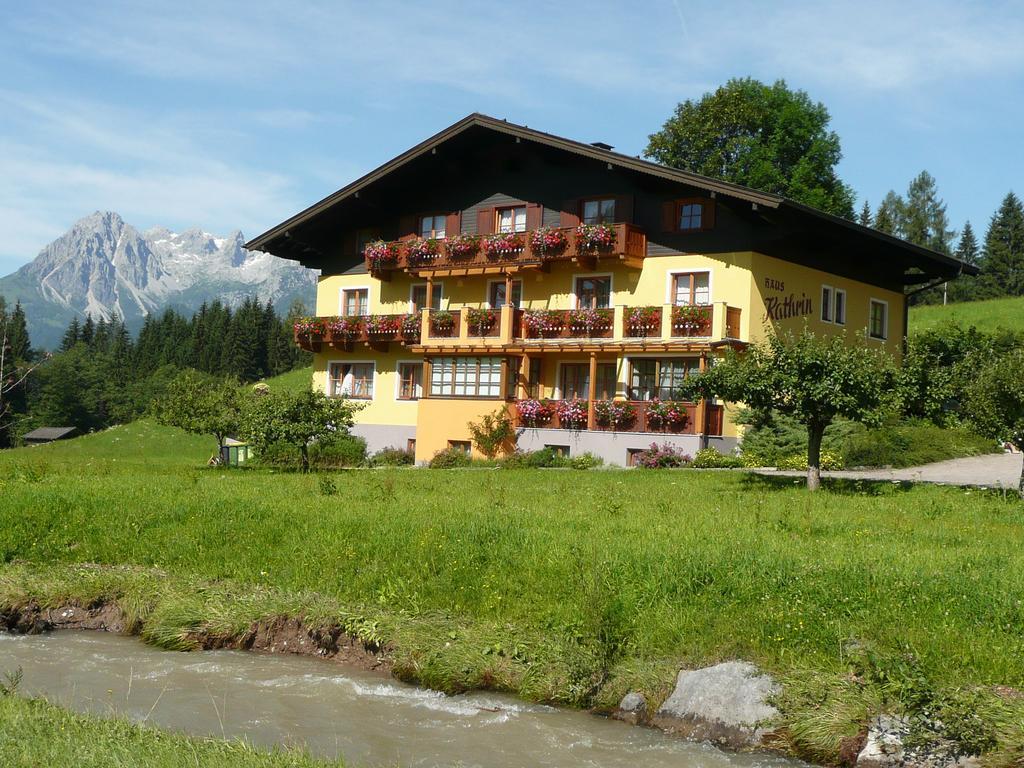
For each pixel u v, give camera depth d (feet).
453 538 47.11
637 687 32.24
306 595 41.60
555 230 115.14
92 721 27.04
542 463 109.29
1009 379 66.90
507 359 119.96
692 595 36.78
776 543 44.80
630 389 113.19
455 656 35.14
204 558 48.93
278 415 98.53
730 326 103.91
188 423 121.60
